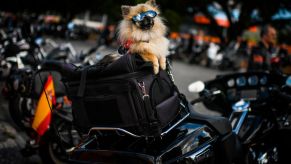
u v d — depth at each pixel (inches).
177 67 633.0
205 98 152.9
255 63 475.2
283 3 788.6
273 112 146.6
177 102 109.7
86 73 102.7
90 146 119.0
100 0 1300.4
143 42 111.1
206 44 804.0
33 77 169.5
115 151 111.0
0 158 166.6
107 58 113.2
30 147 156.0
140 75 97.8
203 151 111.7
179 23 1331.2
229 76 166.4
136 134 100.2
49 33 1243.8
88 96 102.9
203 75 538.0
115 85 97.7
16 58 252.1
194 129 115.2
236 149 123.0
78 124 111.0
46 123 148.1
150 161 104.3
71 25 991.6
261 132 145.2
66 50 303.6
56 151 155.0
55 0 1438.2
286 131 140.8
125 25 116.2
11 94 191.8
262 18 887.7
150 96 98.7
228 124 120.5
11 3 1451.8
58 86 163.3
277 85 155.3
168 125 108.0
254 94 161.2
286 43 884.0
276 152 142.9
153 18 113.7
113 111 99.8
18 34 295.1
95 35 1320.1
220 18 1184.2
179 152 109.3
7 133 198.1
